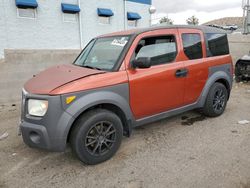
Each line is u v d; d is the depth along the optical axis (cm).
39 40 1356
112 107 352
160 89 388
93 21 1594
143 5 1906
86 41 1579
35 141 312
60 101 296
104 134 336
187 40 435
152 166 323
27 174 317
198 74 445
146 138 411
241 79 894
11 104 662
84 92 310
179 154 352
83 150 317
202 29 470
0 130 473
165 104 403
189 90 436
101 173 313
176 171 309
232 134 416
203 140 396
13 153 375
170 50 408
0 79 640
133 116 365
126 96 349
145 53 377
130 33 383
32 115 311
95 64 382
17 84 669
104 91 325
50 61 716
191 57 438
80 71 350
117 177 303
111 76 336
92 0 1558
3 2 1190
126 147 380
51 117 297
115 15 1717
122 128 355
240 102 622
